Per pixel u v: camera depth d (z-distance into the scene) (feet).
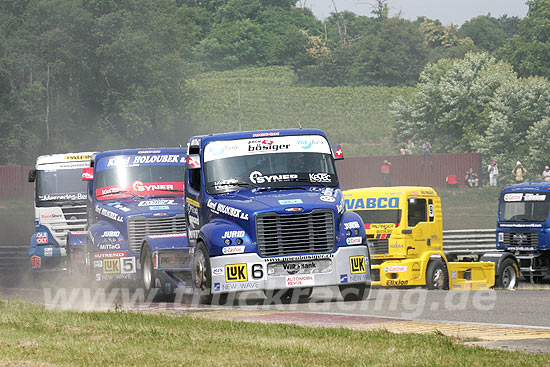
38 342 87.71
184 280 151.64
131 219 172.24
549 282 250.98
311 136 143.43
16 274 291.79
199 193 139.74
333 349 79.56
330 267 132.67
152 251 152.97
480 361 72.95
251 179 138.10
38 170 239.50
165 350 81.25
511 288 207.10
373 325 99.66
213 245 131.13
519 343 84.28
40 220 237.86
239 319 107.24
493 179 572.10
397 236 183.32
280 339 86.02
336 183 140.97
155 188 181.27
